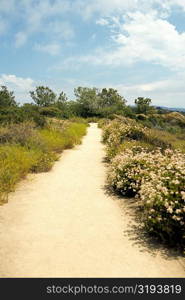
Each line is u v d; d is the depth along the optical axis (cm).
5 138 1150
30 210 589
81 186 779
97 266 385
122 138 1324
